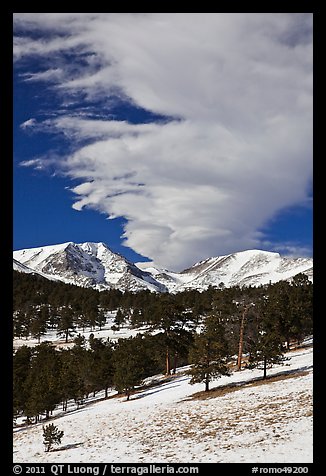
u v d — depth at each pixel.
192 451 21.89
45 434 29.03
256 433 22.89
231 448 20.95
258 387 36.78
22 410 53.25
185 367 61.00
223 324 50.19
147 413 36.38
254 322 48.91
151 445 25.08
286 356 48.59
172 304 57.22
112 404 46.81
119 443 27.16
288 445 19.55
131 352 55.06
